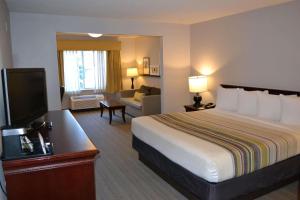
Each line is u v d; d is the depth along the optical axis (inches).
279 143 101.9
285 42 145.3
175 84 223.5
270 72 155.7
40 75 93.7
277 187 109.3
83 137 75.2
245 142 100.3
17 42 165.2
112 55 312.3
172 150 107.0
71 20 178.5
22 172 59.3
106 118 267.4
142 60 311.0
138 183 120.5
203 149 93.9
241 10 164.4
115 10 160.7
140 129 137.3
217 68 196.7
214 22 195.2
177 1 138.8
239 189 93.1
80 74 307.7
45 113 102.0
